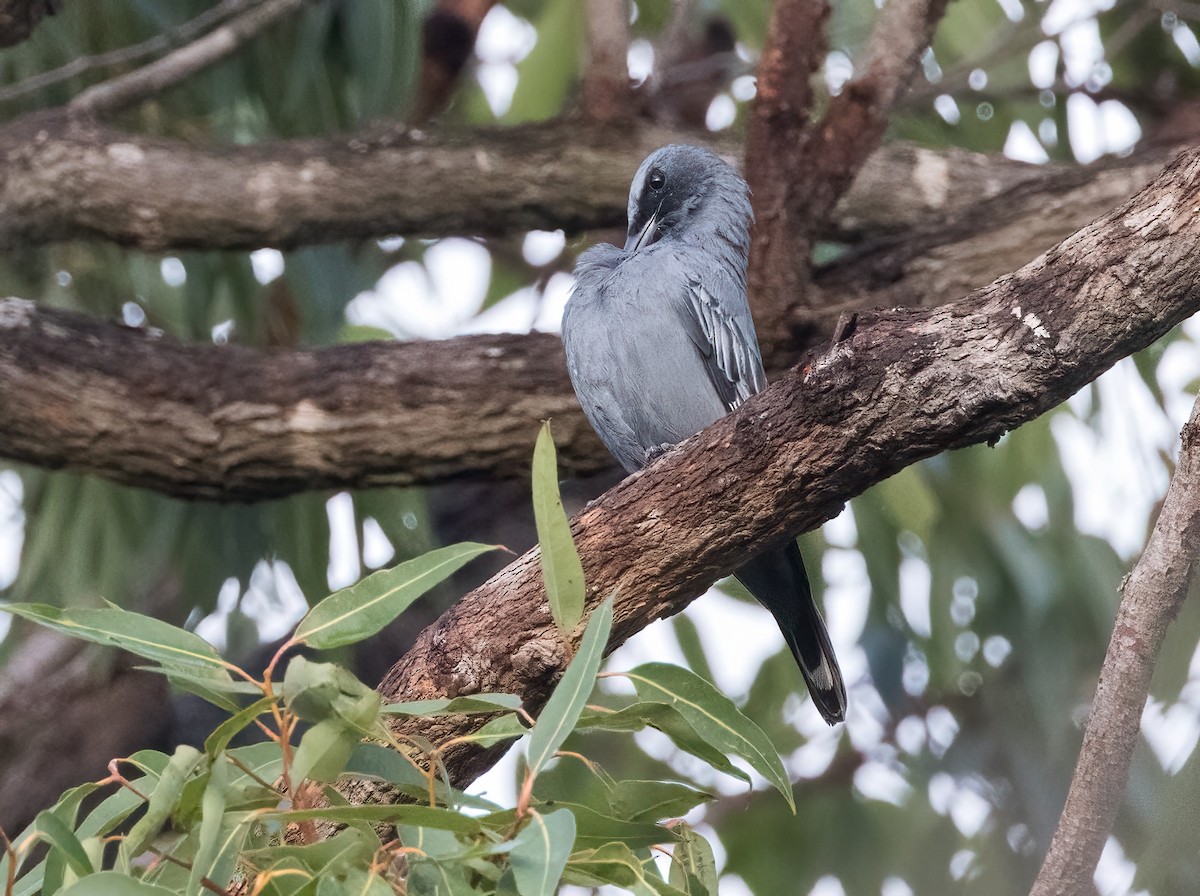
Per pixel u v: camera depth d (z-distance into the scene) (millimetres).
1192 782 5316
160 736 11672
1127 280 5262
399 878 4148
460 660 6562
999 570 12297
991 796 12484
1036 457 12398
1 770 11383
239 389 9891
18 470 12562
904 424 5688
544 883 3744
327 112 12109
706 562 6438
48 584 11672
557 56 12266
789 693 13141
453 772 6680
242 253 11727
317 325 11562
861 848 12766
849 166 9844
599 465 10352
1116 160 10156
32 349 9781
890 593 12234
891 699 12477
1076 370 5418
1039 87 12250
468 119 13539
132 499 11625
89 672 11727
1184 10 11305
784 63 9703
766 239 9938
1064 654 12211
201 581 11867
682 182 10484
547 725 4137
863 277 10148
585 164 10859
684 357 9242
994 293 5590
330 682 4059
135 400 9789
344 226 10734
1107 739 4707
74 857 4012
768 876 12914
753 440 6066
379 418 9867
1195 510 4637
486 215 10922
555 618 4711
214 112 12242
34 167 10398
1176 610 4672
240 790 4289
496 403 9945
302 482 10109
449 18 11250
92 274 12383
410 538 11719
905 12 9688
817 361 5867
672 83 13031
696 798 4875
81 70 10570
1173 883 5324
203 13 11633
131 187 10391
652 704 4801
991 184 11281
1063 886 4680
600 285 9422
